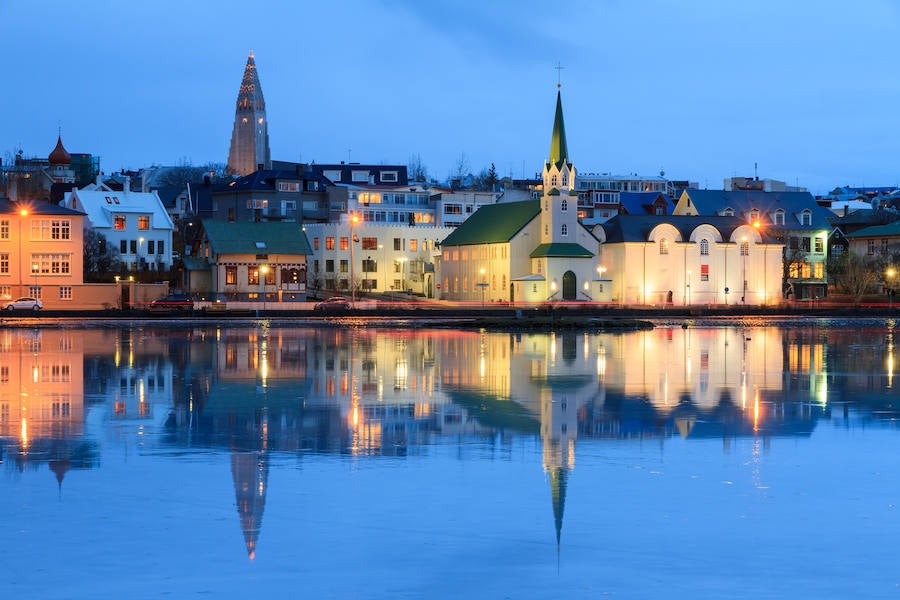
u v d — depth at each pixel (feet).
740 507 108.78
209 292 553.23
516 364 235.61
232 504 109.19
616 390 190.08
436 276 626.23
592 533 100.53
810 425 153.48
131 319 418.31
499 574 90.53
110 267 572.10
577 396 182.09
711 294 567.18
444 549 96.32
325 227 618.85
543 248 553.23
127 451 133.28
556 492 113.91
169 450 133.90
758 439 142.72
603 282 554.87
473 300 589.73
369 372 216.74
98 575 89.97
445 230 649.20
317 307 480.23
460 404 172.04
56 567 91.61
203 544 97.25
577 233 561.43
